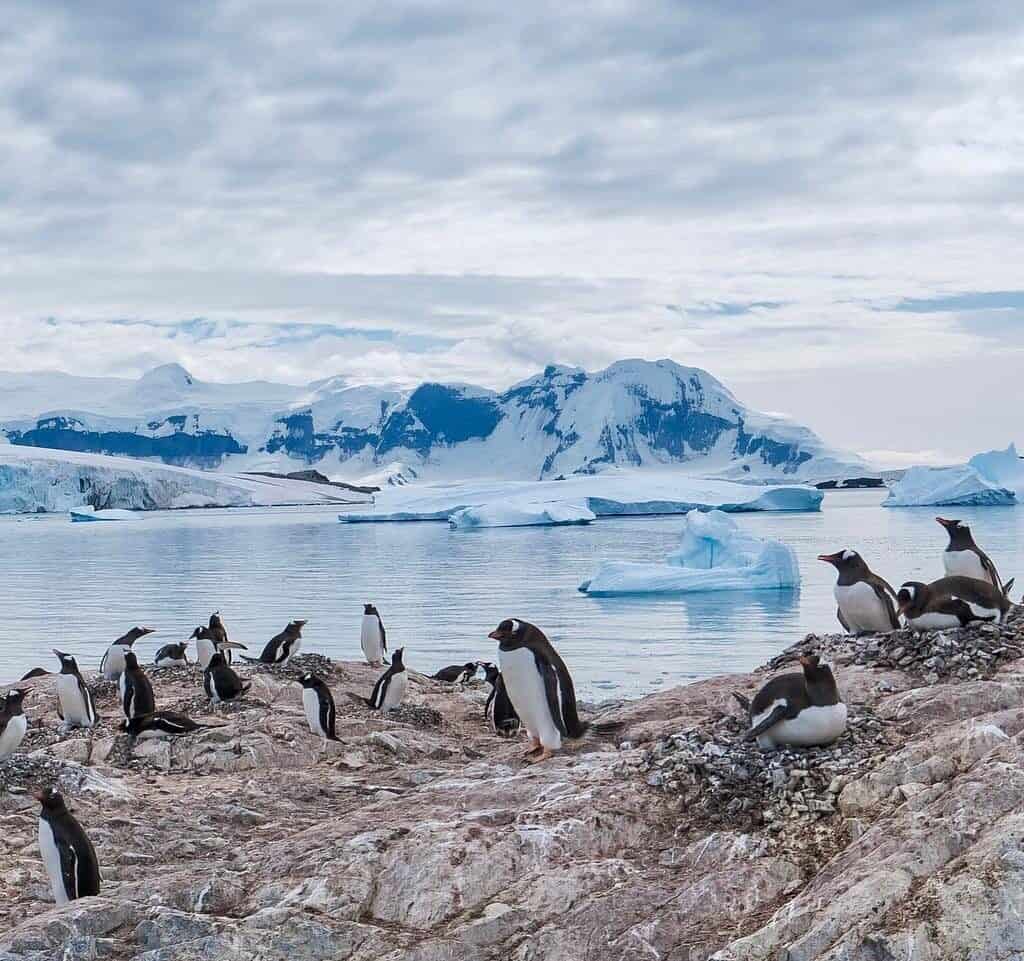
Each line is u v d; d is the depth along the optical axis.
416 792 10.09
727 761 8.88
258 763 13.66
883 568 63.38
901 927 6.41
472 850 8.20
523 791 9.45
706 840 8.05
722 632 41.03
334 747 14.22
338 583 66.25
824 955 6.45
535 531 123.06
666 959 7.05
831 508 179.00
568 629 42.41
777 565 55.34
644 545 96.88
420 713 16.61
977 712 9.57
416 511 161.62
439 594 58.19
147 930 7.64
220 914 8.05
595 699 27.62
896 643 12.02
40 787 12.03
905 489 150.25
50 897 9.34
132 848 10.44
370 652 21.05
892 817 7.58
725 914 7.35
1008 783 7.29
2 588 66.06
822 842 7.83
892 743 8.92
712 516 65.44
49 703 17.33
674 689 14.62
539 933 7.35
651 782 8.99
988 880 6.46
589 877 7.86
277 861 8.75
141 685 14.92
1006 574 56.88
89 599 59.00
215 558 91.25
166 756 13.86
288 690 17.70
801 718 8.80
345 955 7.39
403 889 8.00
